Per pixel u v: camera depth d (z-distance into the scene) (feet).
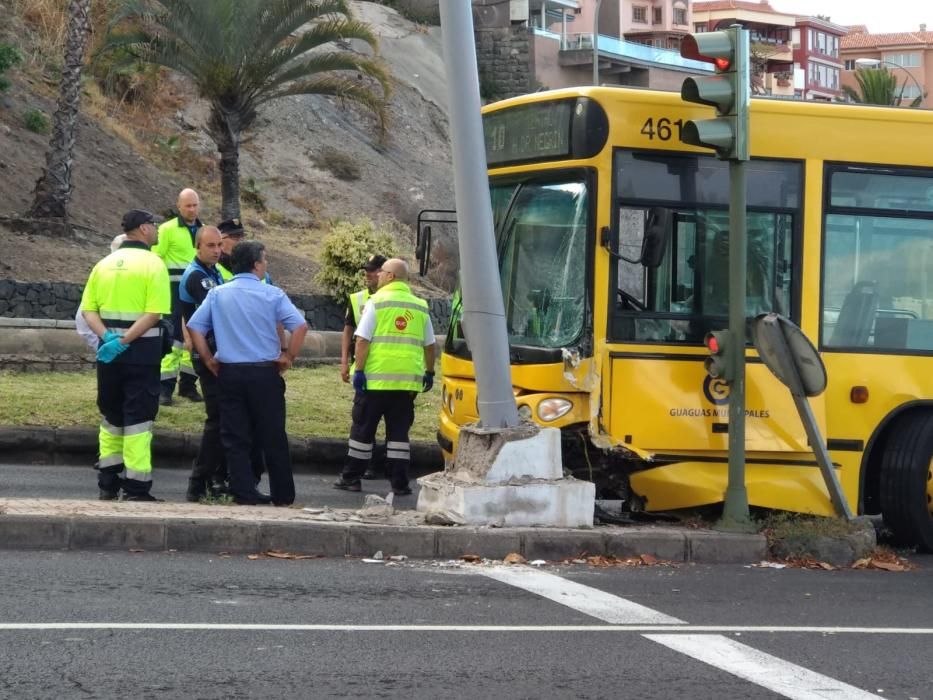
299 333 33.78
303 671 19.49
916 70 378.53
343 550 29.32
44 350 55.52
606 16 279.49
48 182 78.84
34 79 97.96
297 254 92.02
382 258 43.55
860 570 31.09
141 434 33.45
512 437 31.35
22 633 20.84
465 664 20.27
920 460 34.09
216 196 101.45
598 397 32.37
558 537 30.09
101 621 21.86
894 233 34.88
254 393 33.47
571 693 18.92
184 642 20.80
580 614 24.12
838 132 34.47
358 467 40.86
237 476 33.60
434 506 31.94
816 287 34.12
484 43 189.88
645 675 20.02
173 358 47.47
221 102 82.07
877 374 34.42
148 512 29.91
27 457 42.65
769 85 312.29
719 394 33.24
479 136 31.83
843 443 34.19
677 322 33.14
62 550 28.12
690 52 31.04
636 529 31.40
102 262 33.55
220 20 79.56
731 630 23.34
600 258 32.55
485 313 31.81
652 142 33.04
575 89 33.17
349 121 132.77
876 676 20.56
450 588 26.07
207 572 26.50
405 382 40.01
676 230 33.19
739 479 32.19
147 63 82.84
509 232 34.30
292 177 114.62
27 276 70.69
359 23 83.30
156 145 104.58
